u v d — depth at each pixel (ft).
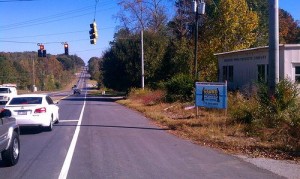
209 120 64.85
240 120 58.75
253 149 42.93
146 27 216.54
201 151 42.65
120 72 180.24
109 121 76.43
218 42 166.20
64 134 57.57
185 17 206.59
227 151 42.55
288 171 32.86
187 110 85.76
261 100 58.13
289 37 235.20
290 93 55.98
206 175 31.63
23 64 501.97
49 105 63.05
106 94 285.02
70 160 37.83
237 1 167.22
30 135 56.90
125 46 176.55
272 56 56.49
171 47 166.81
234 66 107.86
